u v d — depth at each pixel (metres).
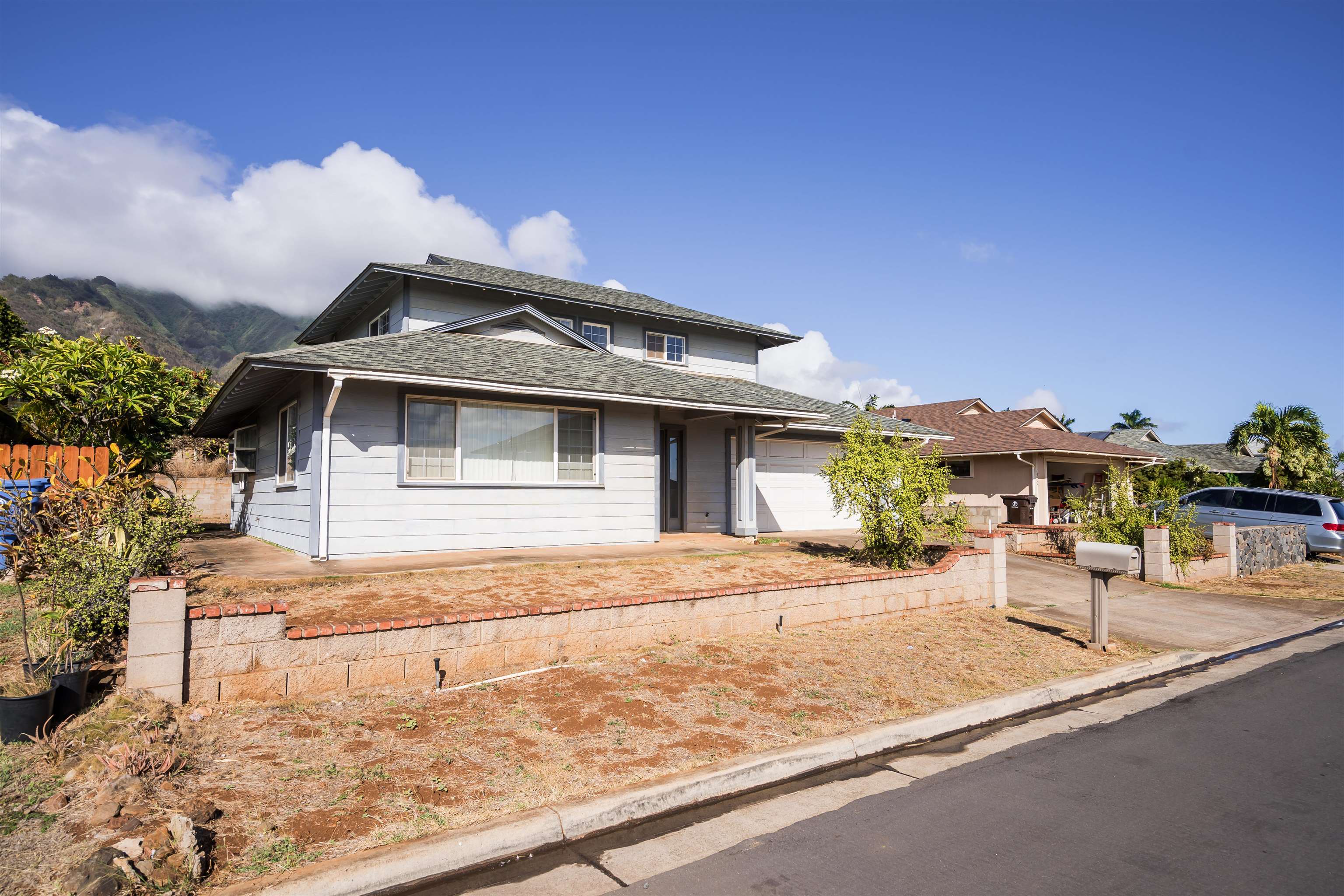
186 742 4.85
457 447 12.88
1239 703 7.16
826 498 20.52
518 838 4.04
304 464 12.27
